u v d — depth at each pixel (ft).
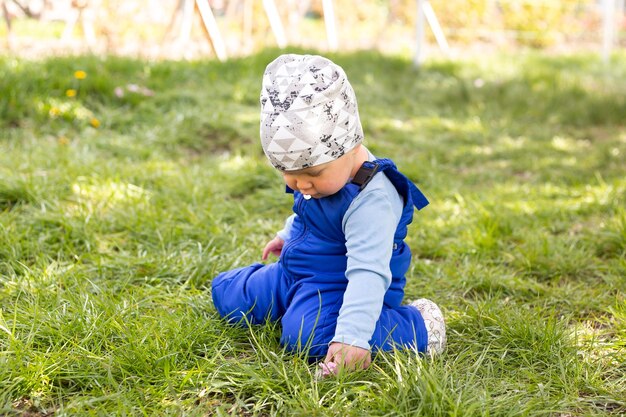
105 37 28.58
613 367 7.13
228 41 33.60
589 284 9.63
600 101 22.57
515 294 9.18
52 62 18.97
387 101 22.82
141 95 18.11
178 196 12.30
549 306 8.82
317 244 7.24
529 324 7.66
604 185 13.83
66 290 8.27
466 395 6.24
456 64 29.66
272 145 6.50
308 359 7.05
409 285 9.30
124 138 15.57
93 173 12.74
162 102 18.30
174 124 16.65
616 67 34.22
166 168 13.91
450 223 11.80
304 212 7.20
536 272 9.93
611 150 17.28
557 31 45.21
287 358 7.09
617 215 12.16
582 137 19.67
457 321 8.05
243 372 6.66
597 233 11.15
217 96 19.84
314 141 6.42
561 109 22.03
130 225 10.68
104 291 8.46
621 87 26.89
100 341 7.13
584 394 6.66
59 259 9.48
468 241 10.87
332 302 7.14
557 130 20.30
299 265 7.39
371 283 6.63
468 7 42.47
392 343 7.02
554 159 16.79
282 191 12.85
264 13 33.68
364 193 6.88
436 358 7.07
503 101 22.86
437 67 28.91
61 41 27.61
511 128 19.99
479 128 19.75
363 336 6.56
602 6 49.11
